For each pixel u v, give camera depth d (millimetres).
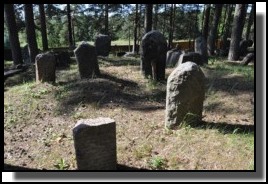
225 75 10039
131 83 9789
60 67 13438
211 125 6250
